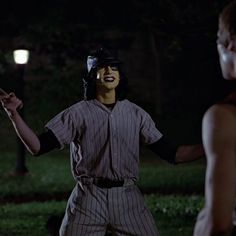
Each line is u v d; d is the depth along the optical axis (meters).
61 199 15.46
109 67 5.78
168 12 16.53
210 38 16.47
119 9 26.02
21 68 17.45
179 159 5.64
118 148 5.69
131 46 29.39
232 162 2.94
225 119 2.99
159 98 27.48
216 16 15.90
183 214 12.37
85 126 5.70
